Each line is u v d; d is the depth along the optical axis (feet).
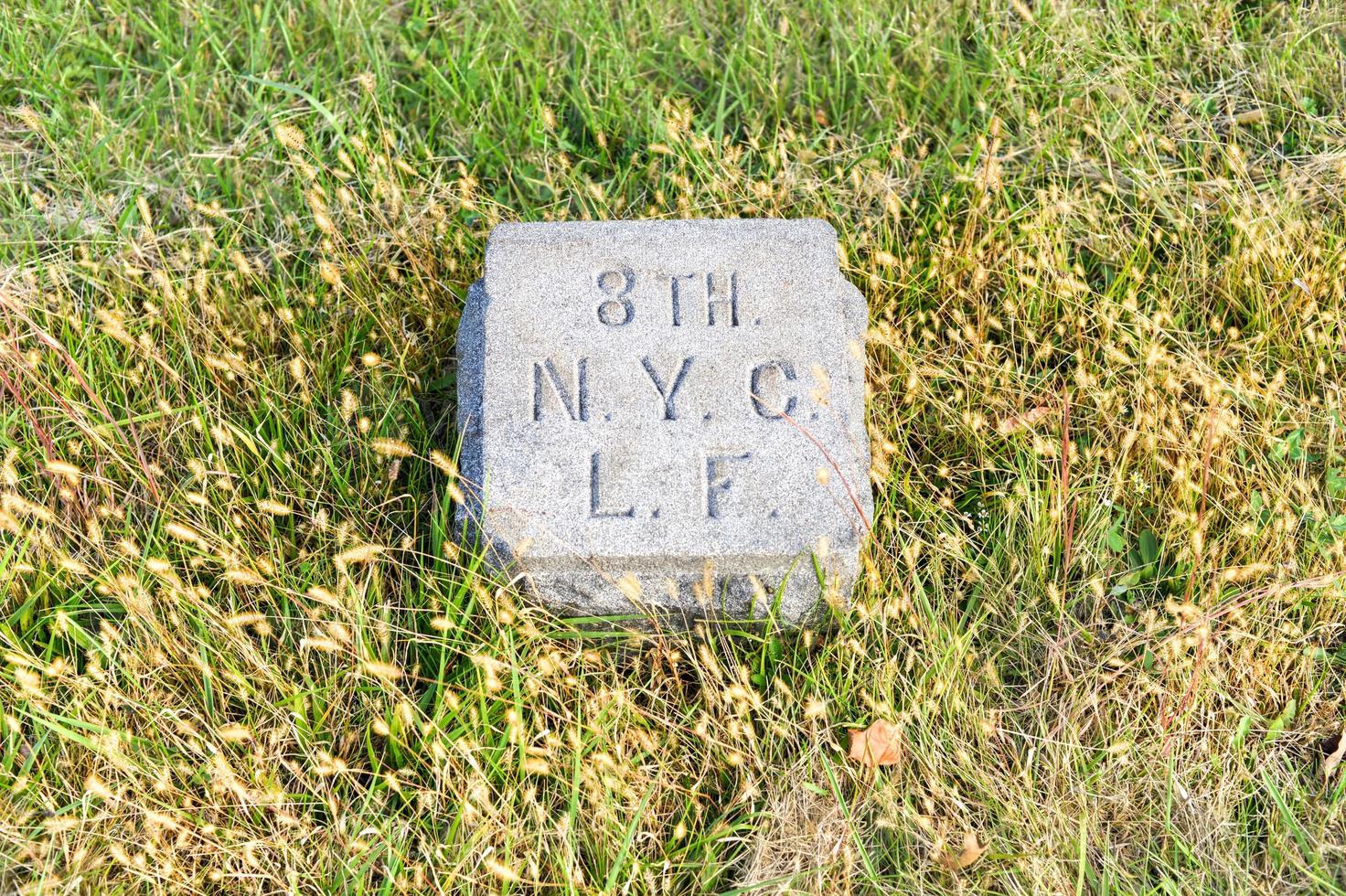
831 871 5.44
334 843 5.42
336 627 5.41
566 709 5.55
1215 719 5.65
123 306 6.31
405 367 6.21
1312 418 6.13
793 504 5.52
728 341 5.68
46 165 6.73
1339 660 5.77
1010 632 5.81
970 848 5.47
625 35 7.17
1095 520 5.92
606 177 6.86
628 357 5.66
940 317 6.44
